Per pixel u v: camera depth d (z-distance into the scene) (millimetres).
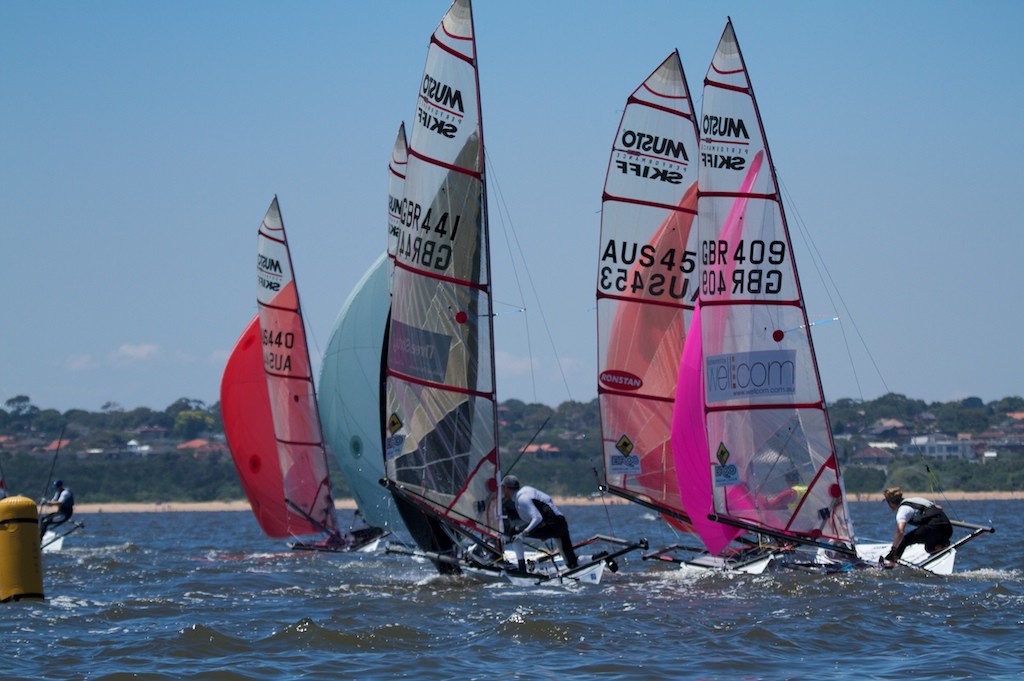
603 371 95750
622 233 95688
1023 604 69500
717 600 73750
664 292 95562
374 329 110750
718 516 84250
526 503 82688
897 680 51188
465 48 85312
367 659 57344
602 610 70438
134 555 126875
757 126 85625
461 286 84938
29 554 78250
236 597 80625
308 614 71250
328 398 112062
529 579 83688
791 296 85125
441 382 84812
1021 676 51438
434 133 85062
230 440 125125
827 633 61719
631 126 95562
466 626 66000
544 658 57094
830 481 84875
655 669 54219
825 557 88500
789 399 84875
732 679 52094
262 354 125312
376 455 110562
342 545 123125
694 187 95812
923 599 71500
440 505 84562
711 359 85250
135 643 61156
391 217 118000
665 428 95500
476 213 85062
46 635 64125
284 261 124688
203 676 53594
